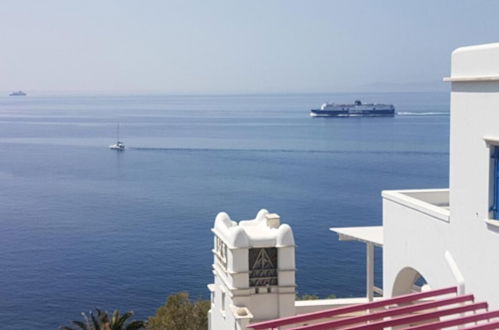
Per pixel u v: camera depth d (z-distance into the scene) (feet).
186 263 340.18
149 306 285.02
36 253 374.22
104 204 503.61
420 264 60.90
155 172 651.66
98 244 386.73
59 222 447.83
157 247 373.61
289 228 65.62
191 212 461.37
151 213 463.83
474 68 51.06
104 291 306.76
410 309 52.49
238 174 621.31
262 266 65.87
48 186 588.91
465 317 47.16
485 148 50.03
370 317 52.47
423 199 69.46
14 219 460.14
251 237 65.51
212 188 552.00
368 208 451.12
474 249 51.83
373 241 74.23
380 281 282.15
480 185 50.80
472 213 51.96
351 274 295.48
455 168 54.34
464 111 52.65
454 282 54.60
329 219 421.18
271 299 65.57
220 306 71.05
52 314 281.54
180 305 140.97
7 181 615.98
